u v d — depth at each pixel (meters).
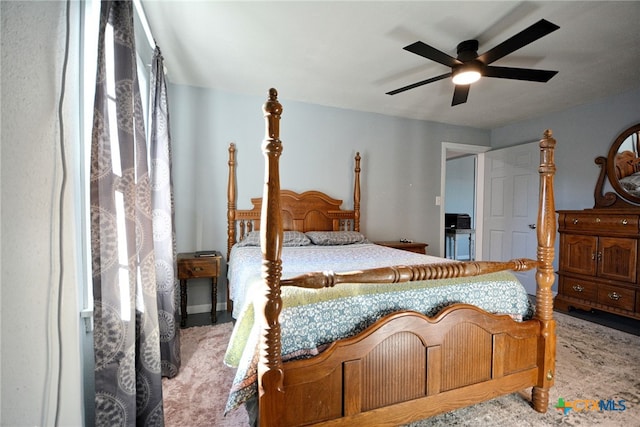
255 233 2.95
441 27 1.99
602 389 1.77
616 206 3.10
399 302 1.37
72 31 1.05
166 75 2.73
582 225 3.02
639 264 2.60
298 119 3.43
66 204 1.00
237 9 1.83
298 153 3.44
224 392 1.71
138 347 1.35
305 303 1.22
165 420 1.47
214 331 2.57
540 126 3.89
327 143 3.58
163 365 1.87
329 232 3.23
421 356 1.32
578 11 1.81
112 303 1.15
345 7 1.80
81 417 1.06
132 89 1.27
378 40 2.17
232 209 3.07
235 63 2.54
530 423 1.50
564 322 2.86
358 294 1.32
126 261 1.21
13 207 0.86
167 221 1.98
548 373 1.58
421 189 4.11
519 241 3.99
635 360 2.12
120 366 1.17
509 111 3.71
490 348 1.47
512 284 1.62
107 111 1.17
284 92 3.17
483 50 2.26
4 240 0.84
